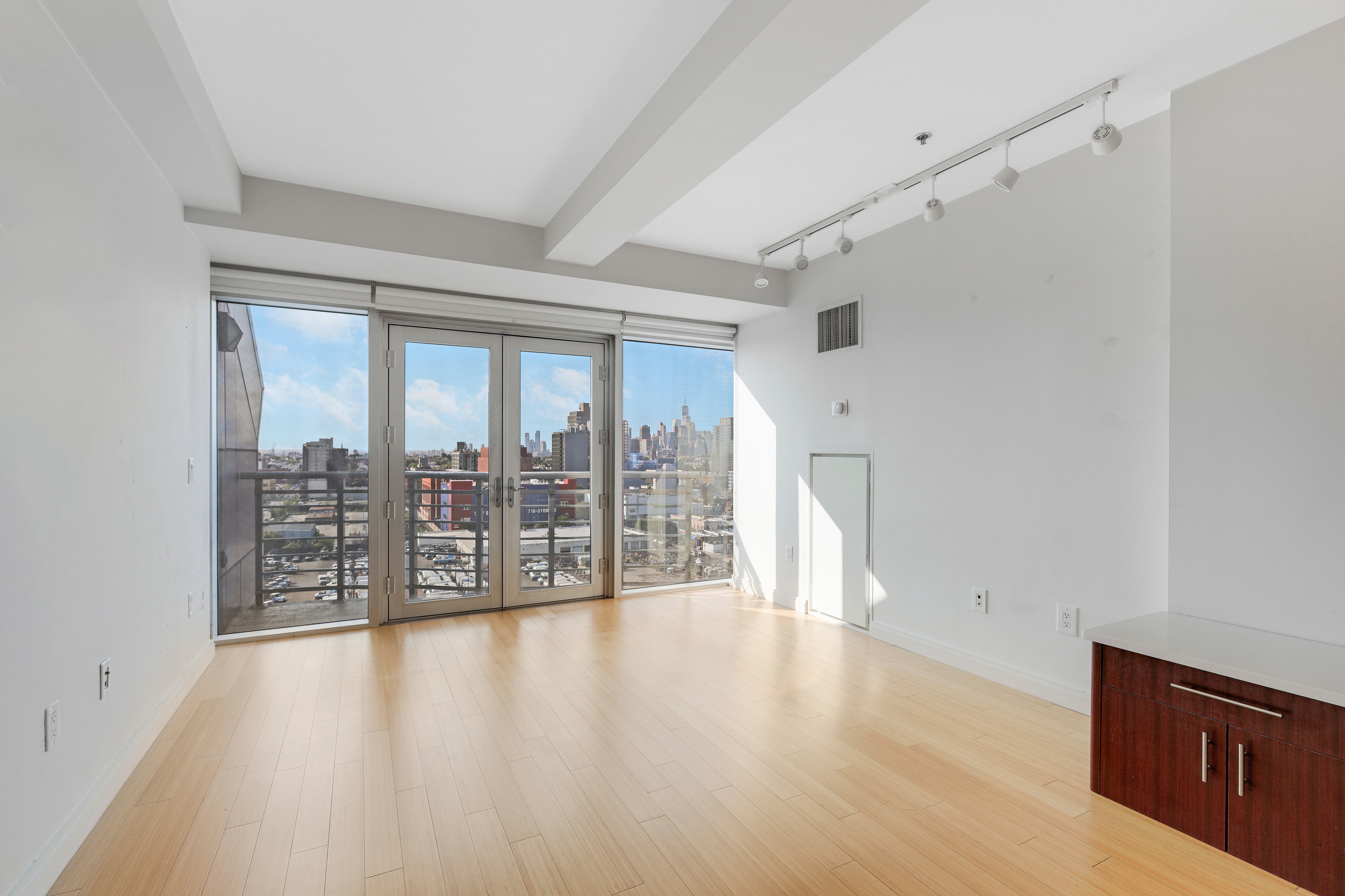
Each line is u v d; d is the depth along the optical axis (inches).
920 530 149.0
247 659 141.8
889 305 158.1
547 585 196.2
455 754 98.0
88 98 79.0
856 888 68.8
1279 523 86.4
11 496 62.9
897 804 85.2
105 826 78.6
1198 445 94.6
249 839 76.3
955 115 104.7
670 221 154.2
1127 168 108.5
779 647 153.5
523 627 169.8
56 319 71.9
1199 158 94.5
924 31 82.9
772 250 171.6
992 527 131.7
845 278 172.6
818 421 182.5
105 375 84.8
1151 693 82.7
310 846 75.1
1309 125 83.7
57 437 72.1
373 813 81.9
